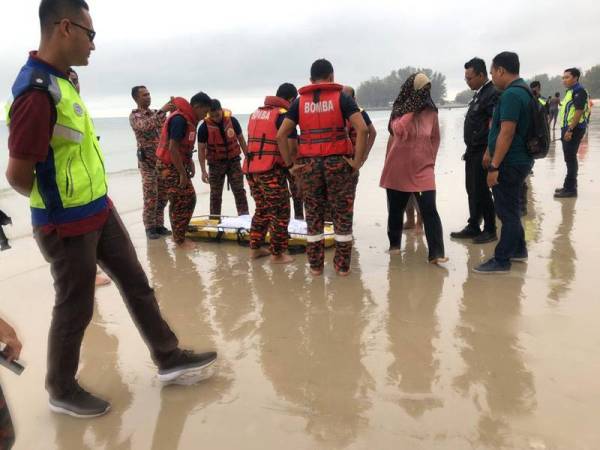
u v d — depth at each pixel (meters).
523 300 3.97
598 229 5.95
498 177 4.48
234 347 3.41
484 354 3.16
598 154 13.41
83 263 2.51
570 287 4.20
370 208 7.73
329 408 2.68
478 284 4.38
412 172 4.85
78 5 2.34
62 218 2.43
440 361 3.11
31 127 2.20
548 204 7.45
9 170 2.28
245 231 5.96
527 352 3.16
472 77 5.37
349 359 3.19
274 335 3.57
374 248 5.64
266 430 2.52
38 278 5.01
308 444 2.40
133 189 11.23
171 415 2.68
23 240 6.60
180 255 5.67
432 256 4.96
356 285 4.50
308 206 4.66
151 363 3.26
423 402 2.69
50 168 2.37
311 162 4.49
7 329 1.83
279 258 5.24
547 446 2.30
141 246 6.10
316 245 4.73
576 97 7.44
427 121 4.77
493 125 4.61
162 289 4.57
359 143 4.30
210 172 6.86
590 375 2.87
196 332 3.66
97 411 2.68
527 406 2.61
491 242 5.68
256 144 4.99
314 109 4.38
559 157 13.39
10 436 1.76
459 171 11.51
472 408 2.62
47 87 2.24
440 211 7.32
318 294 4.33
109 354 3.39
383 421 2.55
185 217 5.78
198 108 5.55
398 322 3.69
